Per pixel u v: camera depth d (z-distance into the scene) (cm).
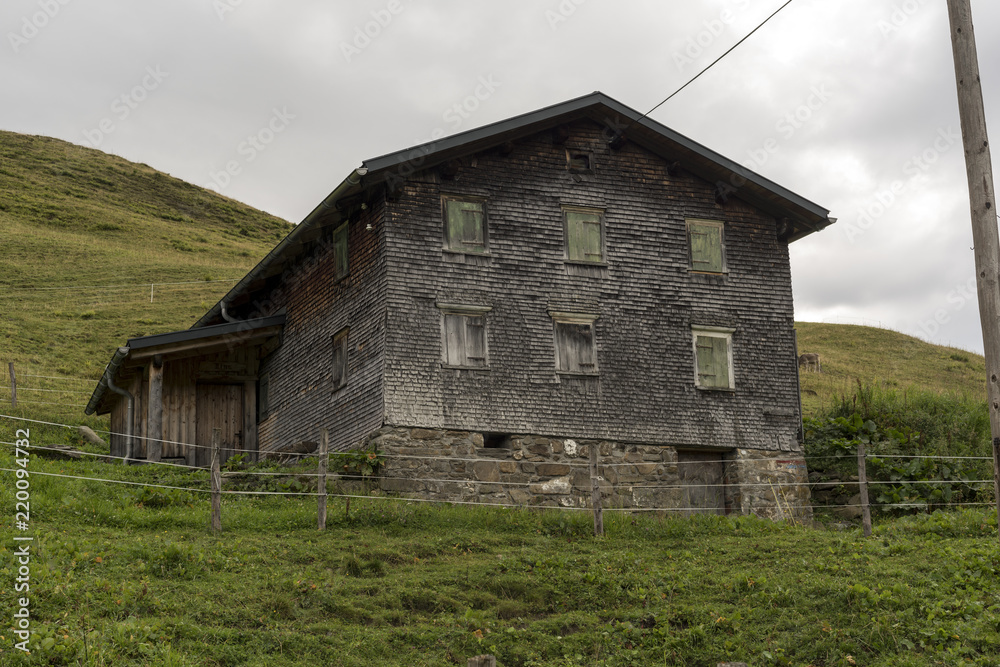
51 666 1170
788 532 1973
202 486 2164
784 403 2544
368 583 1568
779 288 2617
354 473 2170
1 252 5294
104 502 1877
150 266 5484
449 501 2170
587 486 2327
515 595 1585
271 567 1600
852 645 1334
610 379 2408
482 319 2339
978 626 1341
